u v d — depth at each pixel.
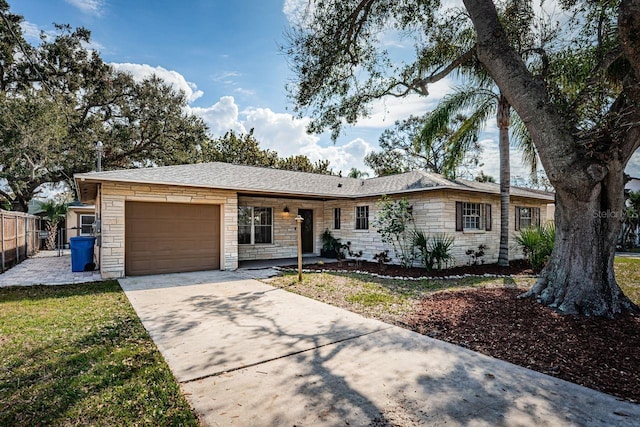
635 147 5.05
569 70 6.67
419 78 8.42
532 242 10.16
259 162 30.73
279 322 4.99
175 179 9.30
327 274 9.50
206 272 9.80
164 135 22.19
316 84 7.78
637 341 3.98
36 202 24.52
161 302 6.20
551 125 5.14
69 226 20.58
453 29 8.05
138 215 9.18
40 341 4.10
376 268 10.62
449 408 2.66
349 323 4.94
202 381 3.13
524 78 5.39
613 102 5.37
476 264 11.17
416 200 10.86
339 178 16.12
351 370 3.37
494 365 3.47
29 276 9.06
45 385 3.00
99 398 2.79
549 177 5.30
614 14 5.74
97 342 4.09
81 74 19.06
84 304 5.98
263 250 13.14
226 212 10.31
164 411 2.61
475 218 11.59
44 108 14.45
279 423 2.47
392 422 2.48
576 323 4.56
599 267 5.16
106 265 8.60
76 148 18.20
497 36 5.59
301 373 3.29
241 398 2.82
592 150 4.98
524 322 4.69
